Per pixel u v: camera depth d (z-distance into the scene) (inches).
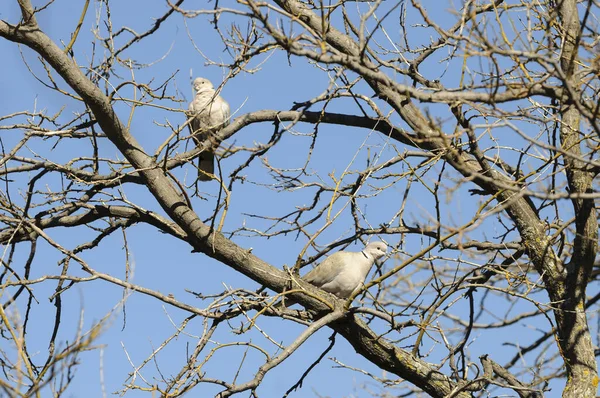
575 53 371.9
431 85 516.4
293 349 434.0
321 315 478.3
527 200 520.4
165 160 467.5
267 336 428.5
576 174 499.2
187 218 483.2
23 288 468.1
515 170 531.8
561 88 379.2
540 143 345.4
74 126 499.2
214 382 425.1
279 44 386.6
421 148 513.3
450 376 501.0
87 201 504.4
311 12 530.3
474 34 379.6
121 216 500.4
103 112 475.2
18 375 294.2
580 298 500.1
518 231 518.3
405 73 450.0
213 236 478.3
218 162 464.8
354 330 476.1
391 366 484.4
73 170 507.8
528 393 484.1
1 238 496.4
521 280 478.0
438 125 383.6
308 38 382.0
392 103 518.9
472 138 498.0
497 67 361.4
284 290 461.7
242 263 479.2
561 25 475.5
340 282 534.9
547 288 508.4
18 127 498.9
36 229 429.4
